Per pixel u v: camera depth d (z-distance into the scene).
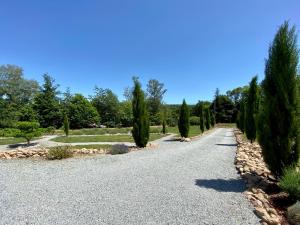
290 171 5.98
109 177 7.64
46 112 50.09
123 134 31.80
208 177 7.64
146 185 6.77
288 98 6.63
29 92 61.34
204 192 6.15
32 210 5.09
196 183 6.97
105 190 6.35
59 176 7.87
